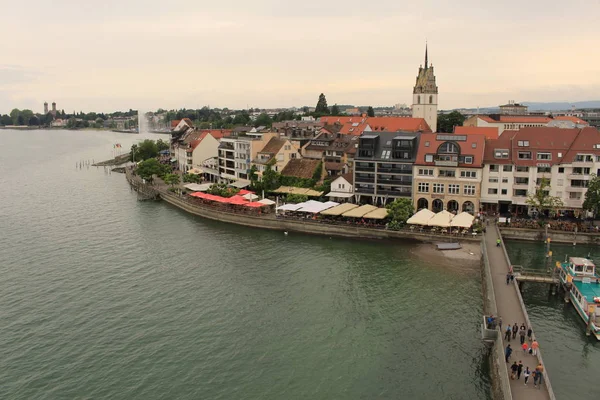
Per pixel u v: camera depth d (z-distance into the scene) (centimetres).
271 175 13700
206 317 6875
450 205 11656
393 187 12106
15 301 7375
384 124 19525
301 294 7631
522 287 7994
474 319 6769
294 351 5997
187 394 5181
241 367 5659
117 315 6925
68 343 6178
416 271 8531
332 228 10962
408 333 6406
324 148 15075
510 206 11400
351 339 6266
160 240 10644
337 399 5103
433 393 5203
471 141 11694
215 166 18112
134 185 17750
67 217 12850
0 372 5566
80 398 5125
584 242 9900
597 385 5422
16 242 10412
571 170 10875
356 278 8269
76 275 8450
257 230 11581
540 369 4700
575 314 7106
